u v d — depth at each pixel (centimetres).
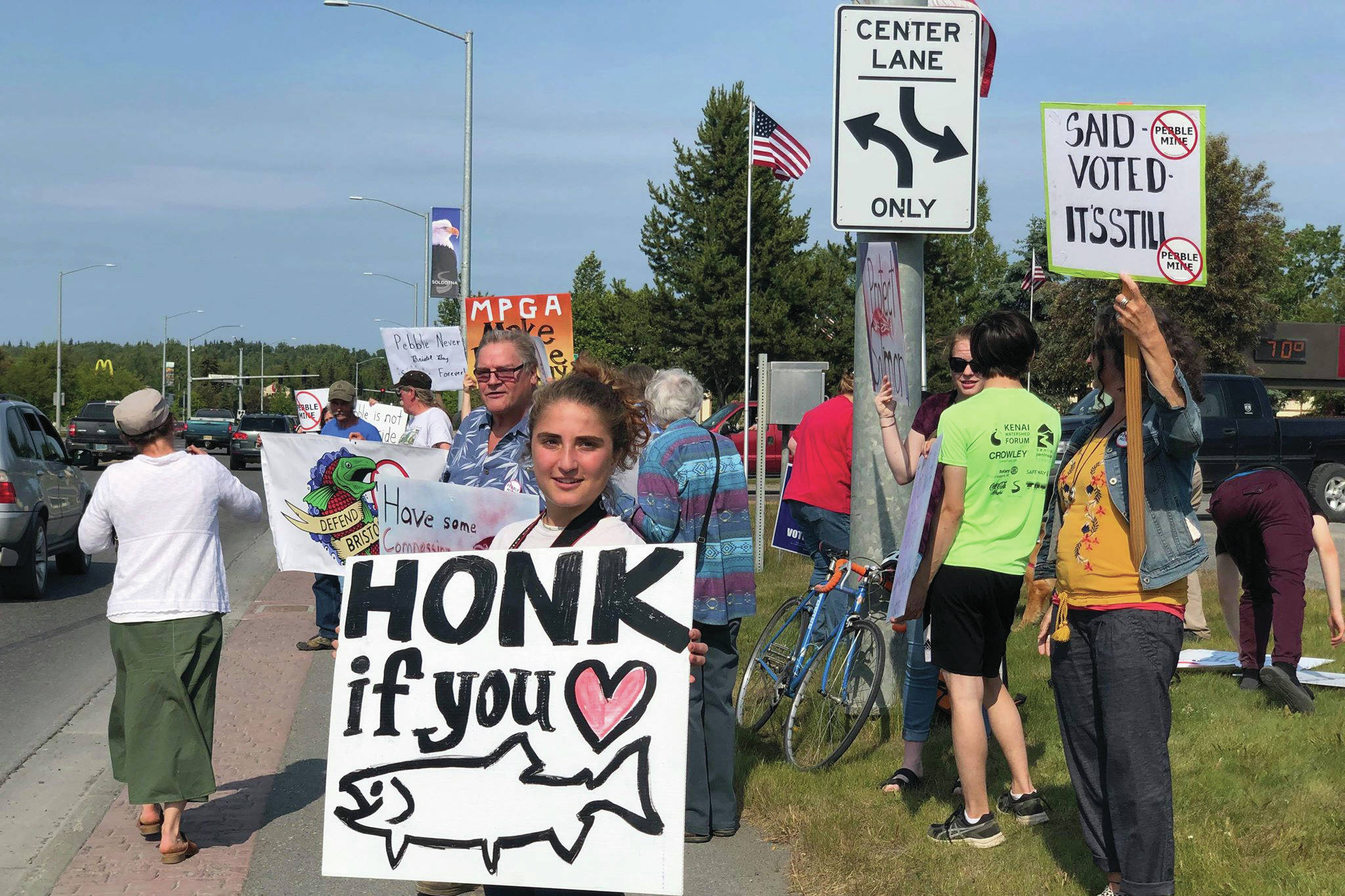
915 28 636
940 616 449
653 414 493
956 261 4675
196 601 459
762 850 464
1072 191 404
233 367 14988
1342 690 659
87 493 1323
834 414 734
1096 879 414
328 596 843
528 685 246
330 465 634
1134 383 368
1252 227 3170
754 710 625
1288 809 470
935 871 425
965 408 447
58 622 1015
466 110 2666
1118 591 379
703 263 4609
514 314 1052
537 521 276
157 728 450
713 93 4712
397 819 248
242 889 428
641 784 239
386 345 1337
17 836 488
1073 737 400
